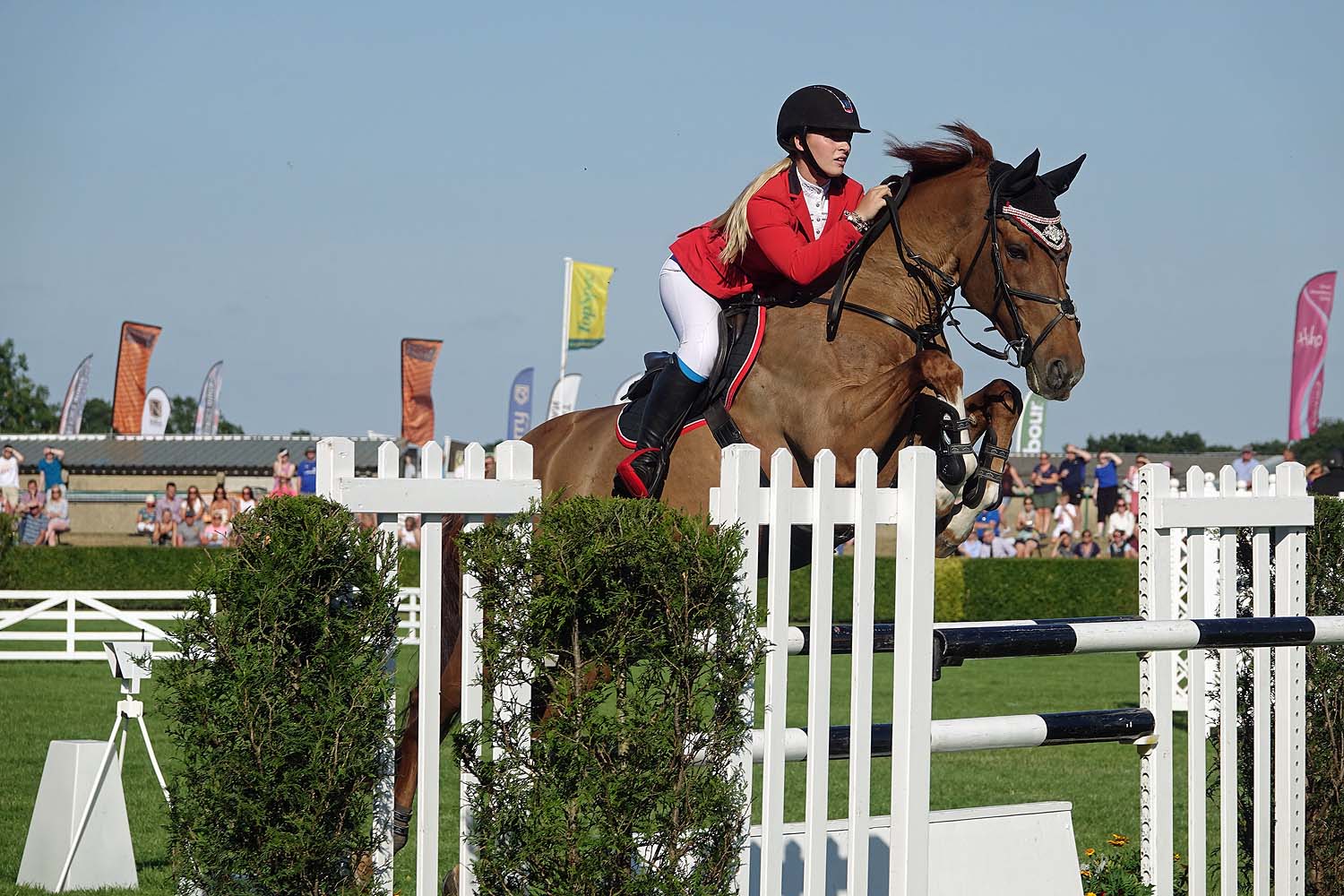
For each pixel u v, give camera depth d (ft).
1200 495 26.18
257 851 18.08
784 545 19.88
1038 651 23.00
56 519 151.33
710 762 19.10
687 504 28.14
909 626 20.75
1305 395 155.84
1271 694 26.45
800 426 27.27
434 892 19.86
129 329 208.23
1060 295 27.91
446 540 27.50
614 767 18.74
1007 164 28.76
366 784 18.67
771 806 19.90
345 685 18.39
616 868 18.75
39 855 33.99
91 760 34.09
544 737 18.86
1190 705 26.21
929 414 27.32
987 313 28.84
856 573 20.52
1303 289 156.46
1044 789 49.26
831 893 23.59
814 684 20.12
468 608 20.15
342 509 18.62
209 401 242.37
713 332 28.12
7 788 45.68
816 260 27.20
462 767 19.92
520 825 18.98
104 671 83.35
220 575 17.99
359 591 18.72
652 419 28.02
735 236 27.91
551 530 18.88
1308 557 27.81
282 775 17.99
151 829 39.47
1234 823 25.90
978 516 28.19
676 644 18.89
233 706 17.90
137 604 120.67
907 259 28.81
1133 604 119.96
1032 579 120.57
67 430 231.71
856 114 27.96
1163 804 25.62
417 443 190.49
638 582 18.93
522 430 188.24
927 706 20.88
